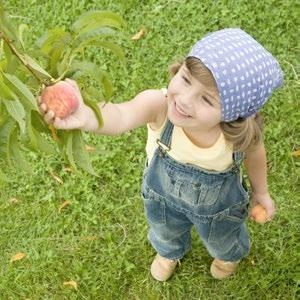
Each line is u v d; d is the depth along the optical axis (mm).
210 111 1212
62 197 2186
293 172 2131
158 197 1555
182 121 1252
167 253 1860
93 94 1069
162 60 2445
